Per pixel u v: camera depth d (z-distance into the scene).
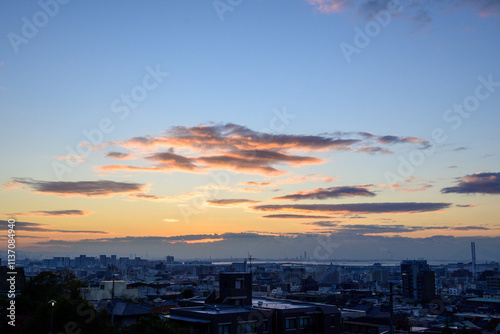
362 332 101.06
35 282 86.44
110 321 73.69
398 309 143.88
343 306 134.50
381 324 99.38
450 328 99.75
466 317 131.38
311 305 77.38
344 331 103.94
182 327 59.03
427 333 94.38
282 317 69.12
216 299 74.31
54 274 90.75
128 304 80.75
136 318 78.06
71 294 86.31
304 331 71.56
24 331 57.25
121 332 56.97
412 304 180.38
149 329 55.12
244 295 74.25
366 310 119.94
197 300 82.12
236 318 63.97
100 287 138.12
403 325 104.38
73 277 95.38
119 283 138.38
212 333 61.34
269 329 67.56
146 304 112.50
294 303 80.81
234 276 74.00
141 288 190.50
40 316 58.31
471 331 105.62
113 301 82.62
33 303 71.69
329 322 74.19
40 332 56.50
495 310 168.62
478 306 187.50
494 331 112.50
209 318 62.19
